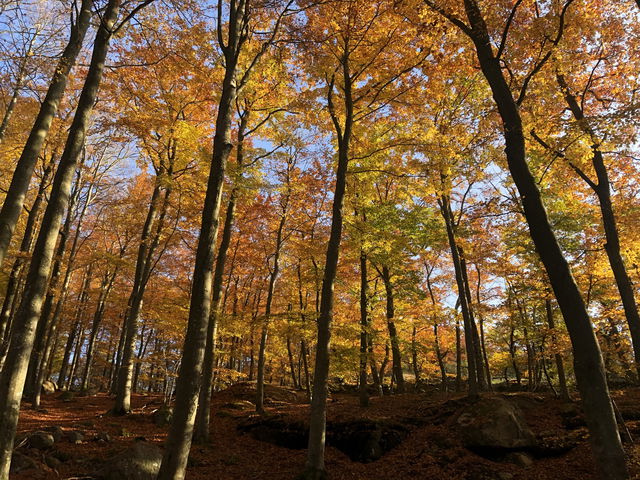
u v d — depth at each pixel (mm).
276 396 17922
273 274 15734
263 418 12531
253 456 10438
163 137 13891
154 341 28906
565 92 11859
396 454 9914
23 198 7219
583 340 6047
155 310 13711
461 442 9734
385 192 17250
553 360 17000
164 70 12297
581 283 14930
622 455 5500
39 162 15453
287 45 11438
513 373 33156
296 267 20219
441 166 11328
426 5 9258
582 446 8984
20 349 5707
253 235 18188
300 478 8305
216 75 12797
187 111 14664
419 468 9031
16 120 13305
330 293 9688
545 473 8234
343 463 9719
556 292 6457
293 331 12555
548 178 12633
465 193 15977
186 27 11258
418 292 17766
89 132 13289
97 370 38938
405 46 10922
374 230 12266
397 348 15898
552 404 11938
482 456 9336
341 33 10867
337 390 22406
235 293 21531
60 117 14453
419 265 20547
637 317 10383
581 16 9516
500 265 14859
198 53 11930
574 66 10828
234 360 26703
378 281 20312
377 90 11758
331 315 9617
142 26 10195
